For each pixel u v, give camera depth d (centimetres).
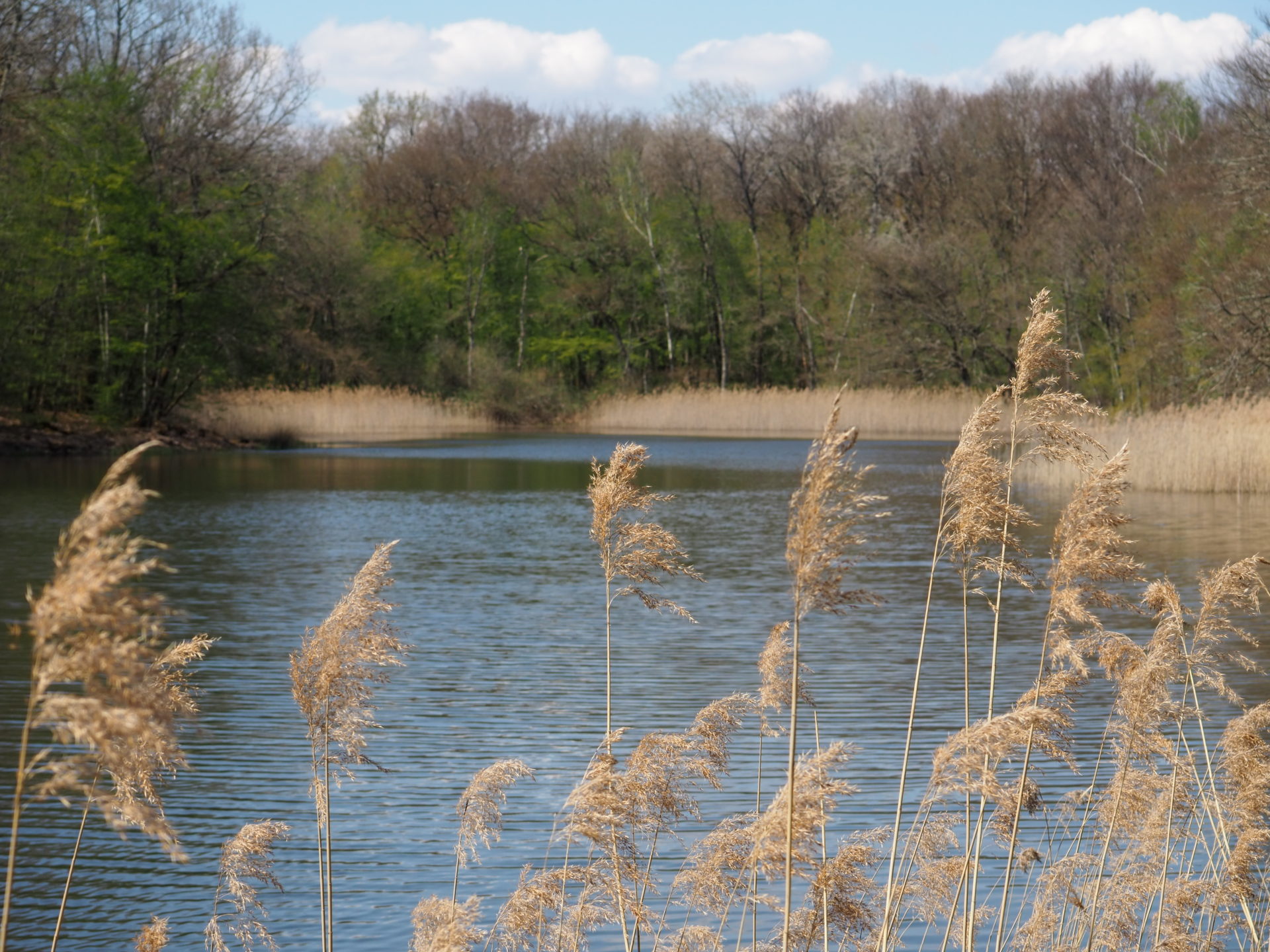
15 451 4253
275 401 5903
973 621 1516
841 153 7612
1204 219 4881
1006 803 499
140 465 4081
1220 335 4116
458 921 479
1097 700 1109
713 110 7812
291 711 1080
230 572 1888
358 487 3356
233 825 804
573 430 6931
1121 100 6919
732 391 7244
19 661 1256
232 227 5128
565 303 8138
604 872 515
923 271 6575
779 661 517
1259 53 4275
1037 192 7056
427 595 1711
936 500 2989
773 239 7969
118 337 4756
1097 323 6244
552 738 1008
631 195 7962
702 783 862
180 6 5172
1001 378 6606
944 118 7806
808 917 492
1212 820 605
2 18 4159
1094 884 576
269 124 5331
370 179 8406
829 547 418
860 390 6512
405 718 1071
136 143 4744
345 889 702
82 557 248
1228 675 1184
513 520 2612
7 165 4369
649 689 1175
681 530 2425
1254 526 2369
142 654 252
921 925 638
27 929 648
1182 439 3209
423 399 6762
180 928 653
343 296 6962
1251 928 536
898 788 861
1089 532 507
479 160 8531
